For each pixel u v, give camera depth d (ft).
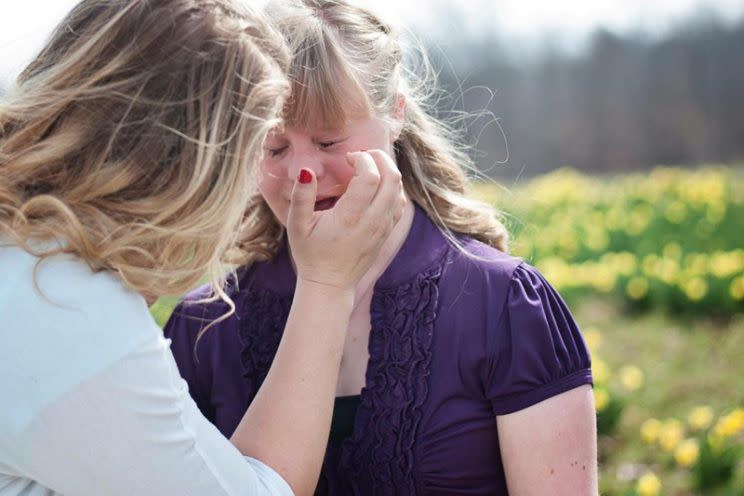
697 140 60.59
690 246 22.61
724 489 10.86
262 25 5.52
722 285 18.48
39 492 5.26
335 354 5.73
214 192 5.29
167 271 5.33
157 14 5.28
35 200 5.21
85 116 5.24
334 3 6.11
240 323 6.51
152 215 5.26
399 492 6.00
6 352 5.08
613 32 62.90
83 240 5.17
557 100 62.44
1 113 5.32
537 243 22.93
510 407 5.89
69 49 5.31
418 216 6.39
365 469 6.04
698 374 15.20
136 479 5.15
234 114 5.30
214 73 5.26
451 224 6.44
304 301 5.75
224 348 6.54
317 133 5.94
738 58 60.03
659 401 14.11
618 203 29.68
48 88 5.26
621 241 24.27
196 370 6.63
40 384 5.05
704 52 60.85
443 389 5.99
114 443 5.10
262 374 6.41
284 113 5.89
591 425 5.93
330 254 5.73
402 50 6.24
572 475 5.84
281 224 6.53
